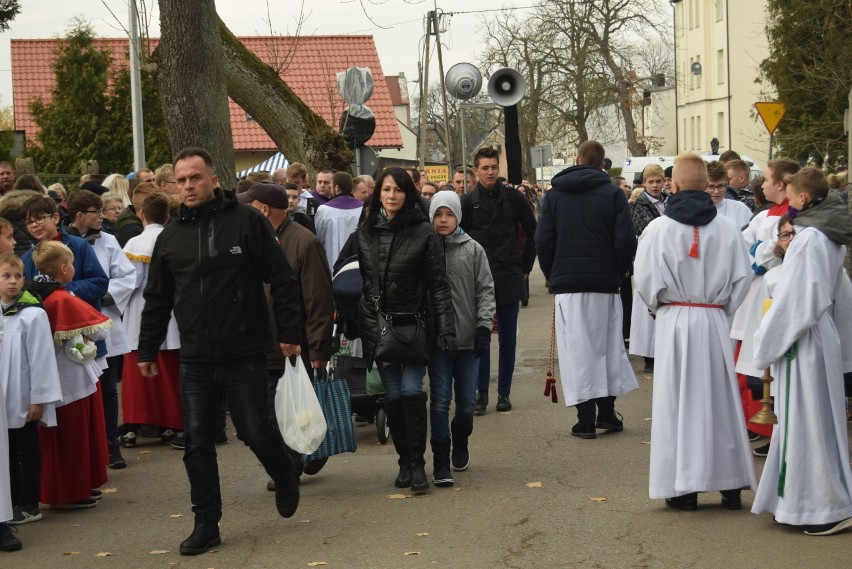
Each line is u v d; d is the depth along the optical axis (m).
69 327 7.37
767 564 5.70
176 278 6.40
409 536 6.47
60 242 7.78
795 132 30.53
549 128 53.94
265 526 6.85
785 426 6.32
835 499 6.23
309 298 7.62
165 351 9.40
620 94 53.16
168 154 32.09
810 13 30.31
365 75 18.34
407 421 7.50
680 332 6.85
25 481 7.24
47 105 33.72
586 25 52.28
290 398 7.17
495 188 10.52
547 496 7.31
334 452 7.75
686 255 6.85
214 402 6.45
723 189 10.59
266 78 16.89
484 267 7.98
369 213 7.50
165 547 6.50
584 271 9.23
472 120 60.66
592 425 9.22
